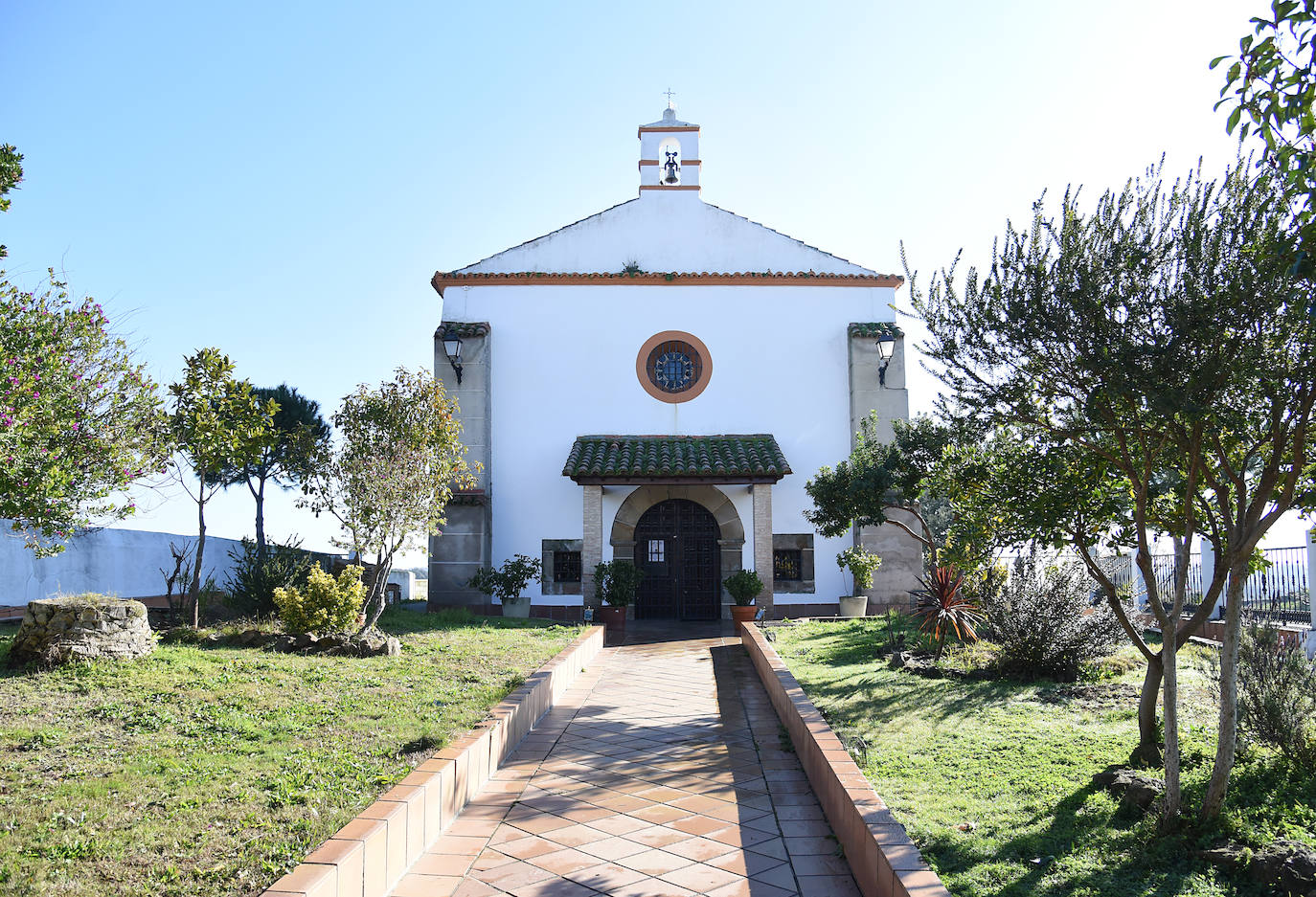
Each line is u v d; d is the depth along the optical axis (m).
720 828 5.79
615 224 19.00
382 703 7.96
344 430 12.40
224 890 4.09
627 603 16.70
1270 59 4.33
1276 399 4.68
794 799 6.38
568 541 17.97
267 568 13.25
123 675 8.06
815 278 18.72
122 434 8.82
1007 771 6.29
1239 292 4.57
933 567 12.20
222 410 11.26
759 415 18.45
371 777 5.69
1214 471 5.91
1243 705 6.18
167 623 12.34
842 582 17.86
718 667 12.43
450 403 13.34
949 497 7.44
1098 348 5.11
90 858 4.39
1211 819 4.85
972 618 11.88
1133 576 15.13
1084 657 9.73
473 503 17.45
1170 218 4.98
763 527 17.55
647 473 16.72
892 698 8.86
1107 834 5.00
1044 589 9.91
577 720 9.08
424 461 12.49
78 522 8.37
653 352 18.73
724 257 18.94
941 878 4.50
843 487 14.00
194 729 6.71
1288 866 4.16
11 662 8.23
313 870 4.05
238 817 4.95
